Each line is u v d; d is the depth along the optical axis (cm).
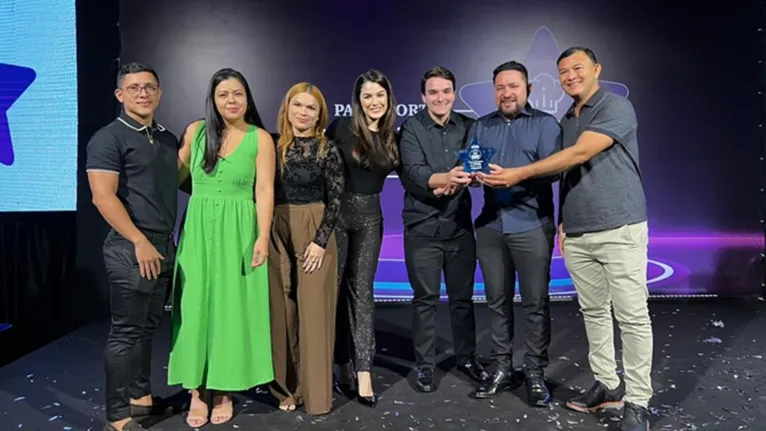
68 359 325
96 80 397
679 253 435
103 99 398
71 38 391
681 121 428
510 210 247
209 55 414
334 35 419
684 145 429
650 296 437
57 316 402
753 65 426
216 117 226
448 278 276
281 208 242
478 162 229
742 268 436
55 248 399
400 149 259
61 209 395
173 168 228
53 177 393
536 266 246
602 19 424
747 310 404
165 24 409
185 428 231
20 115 388
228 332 228
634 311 217
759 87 427
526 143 243
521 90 243
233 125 230
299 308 241
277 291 245
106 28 400
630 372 220
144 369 241
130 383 235
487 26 423
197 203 229
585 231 224
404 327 382
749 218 434
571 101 429
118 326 220
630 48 425
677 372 284
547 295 252
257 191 231
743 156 430
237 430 229
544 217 247
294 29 417
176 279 232
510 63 247
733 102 427
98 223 404
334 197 236
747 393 257
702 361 300
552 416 237
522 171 223
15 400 264
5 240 389
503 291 258
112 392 222
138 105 213
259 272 234
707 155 430
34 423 239
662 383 269
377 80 240
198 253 227
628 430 215
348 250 254
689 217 433
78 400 264
